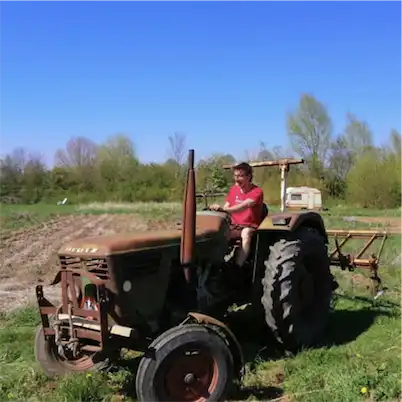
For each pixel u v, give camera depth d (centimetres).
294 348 550
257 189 559
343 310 696
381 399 427
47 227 2102
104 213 2878
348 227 1775
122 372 498
